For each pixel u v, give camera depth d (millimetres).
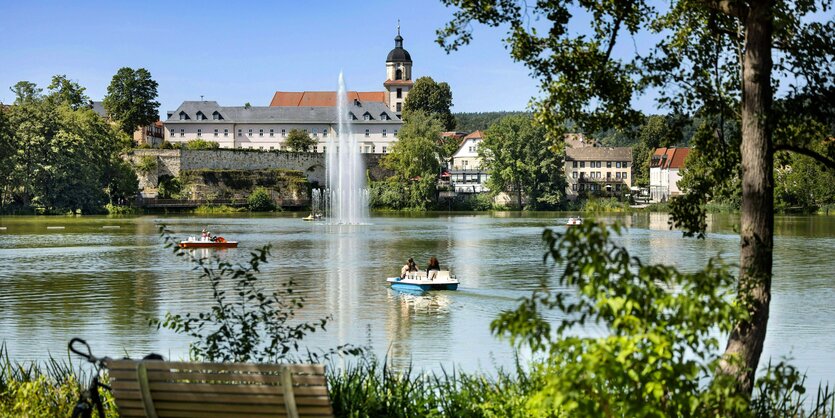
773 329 25859
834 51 11453
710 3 10398
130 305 30969
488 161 153750
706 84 12664
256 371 8203
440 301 32625
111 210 126688
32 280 39125
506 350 22281
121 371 8406
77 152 120625
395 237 73688
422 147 151000
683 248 60969
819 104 11430
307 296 34031
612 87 12461
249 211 147500
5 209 117812
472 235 76125
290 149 182375
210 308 29875
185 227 89625
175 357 20750
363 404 10547
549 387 8039
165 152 154125
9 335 24750
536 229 86438
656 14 12875
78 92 170500
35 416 10250
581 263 8164
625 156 180625
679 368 7926
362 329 25922
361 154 172500
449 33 12320
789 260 48719
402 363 20531
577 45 12523
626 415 7973
